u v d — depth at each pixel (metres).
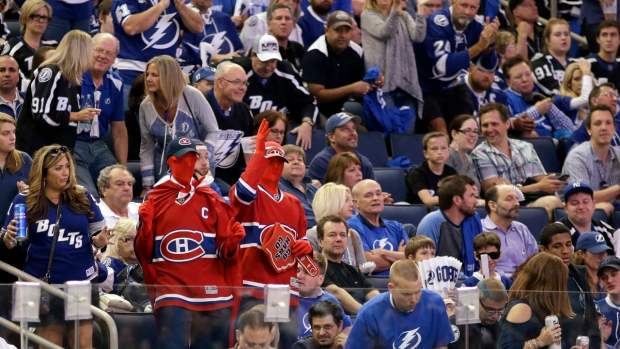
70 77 24.08
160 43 29.28
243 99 29.44
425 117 33.03
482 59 33.69
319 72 31.55
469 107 33.41
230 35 32.31
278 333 17.14
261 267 18.86
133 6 29.12
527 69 34.72
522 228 26.33
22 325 16.31
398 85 32.31
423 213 27.38
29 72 28.20
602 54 37.09
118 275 21.02
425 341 17.86
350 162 26.34
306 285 19.17
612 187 30.36
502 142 30.62
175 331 16.84
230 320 17.00
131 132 26.89
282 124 27.44
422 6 32.53
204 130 25.53
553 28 36.44
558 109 34.69
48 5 28.59
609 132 30.80
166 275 17.91
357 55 32.09
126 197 22.86
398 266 18.14
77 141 25.25
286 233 18.92
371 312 17.72
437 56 32.84
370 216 25.02
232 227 17.88
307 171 28.12
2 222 21.56
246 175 18.66
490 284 18.97
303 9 34.53
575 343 18.62
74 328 16.47
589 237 24.86
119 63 28.95
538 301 18.48
